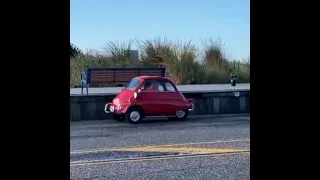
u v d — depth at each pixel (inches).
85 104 505.0
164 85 497.7
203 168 243.3
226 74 794.8
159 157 277.1
